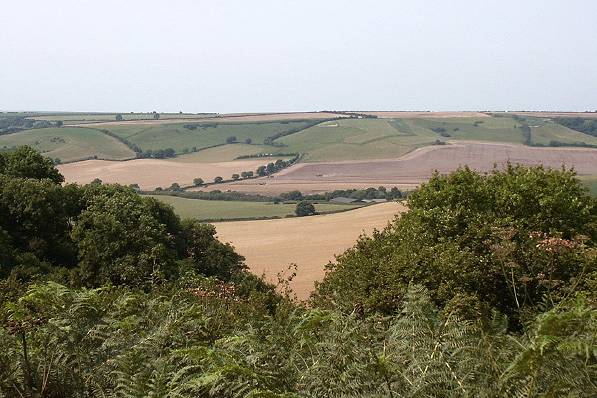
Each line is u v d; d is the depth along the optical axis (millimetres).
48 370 6074
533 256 13250
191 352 5324
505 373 4254
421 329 5488
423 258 16875
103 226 35250
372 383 4605
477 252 18406
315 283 22016
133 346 6172
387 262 18797
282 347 6344
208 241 46656
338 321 6066
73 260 37844
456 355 4879
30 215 37469
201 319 7508
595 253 10445
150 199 45312
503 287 15281
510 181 24172
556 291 11156
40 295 6996
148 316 7539
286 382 5348
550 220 21750
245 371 4836
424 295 5918
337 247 60844
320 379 4895
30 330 6574
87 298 7199
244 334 6871
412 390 4340
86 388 6113
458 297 9320
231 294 13078
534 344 4102
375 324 6328
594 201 24328
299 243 64375
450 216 20516
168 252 37375
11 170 46781
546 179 24203
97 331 6492
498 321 6445
